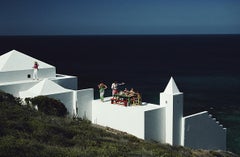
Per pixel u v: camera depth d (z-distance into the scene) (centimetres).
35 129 2245
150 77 11131
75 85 4500
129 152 2159
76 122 3052
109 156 1941
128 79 10531
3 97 3206
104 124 3809
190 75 11831
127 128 3569
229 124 5709
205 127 3959
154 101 7131
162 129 3603
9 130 2022
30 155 1608
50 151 1747
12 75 3969
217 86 9525
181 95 3634
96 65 14638
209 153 3566
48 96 3650
